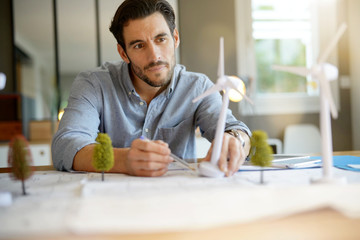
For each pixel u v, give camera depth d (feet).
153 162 2.51
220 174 2.46
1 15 9.07
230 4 9.67
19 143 1.98
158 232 1.17
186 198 1.48
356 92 9.72
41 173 2.89
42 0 9.04
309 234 1.27
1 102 8.79
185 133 4.13
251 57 9.84
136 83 4.01
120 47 3.84
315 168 2.86
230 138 2.68
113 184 2.21
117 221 1.23
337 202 1.36
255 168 2.86
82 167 2.89
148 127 4.05
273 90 10.00
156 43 3.46
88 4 9.09
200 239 1.20
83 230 1.16
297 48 10.01
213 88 2.38
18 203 1.65
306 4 9.95
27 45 9.05
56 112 9.04
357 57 9.55
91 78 3.97
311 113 10.02
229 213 1.29
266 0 9.86
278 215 1.26
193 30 9.57
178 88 4.09
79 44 9.10
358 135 9.71
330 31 9.93
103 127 4.05
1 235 1.14
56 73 9.07
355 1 9.65
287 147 9.70
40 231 1.17
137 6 3.39
